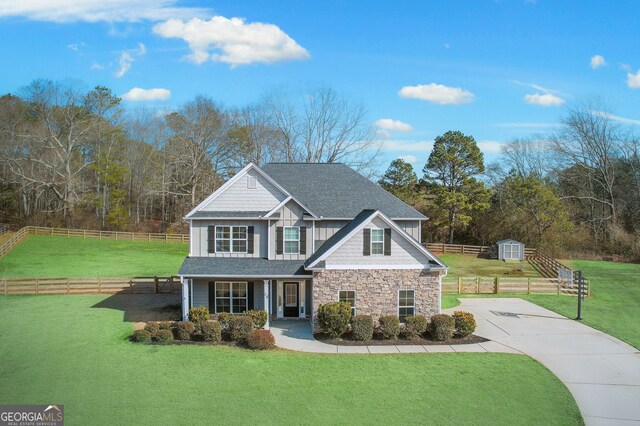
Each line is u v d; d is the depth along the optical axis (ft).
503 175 227.81
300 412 52.60
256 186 92.48
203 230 92.32
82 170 239.50
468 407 54.39
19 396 55.36
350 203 97.76
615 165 210.38
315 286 82.58
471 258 183.11
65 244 184.14
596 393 58.75
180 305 102.68
